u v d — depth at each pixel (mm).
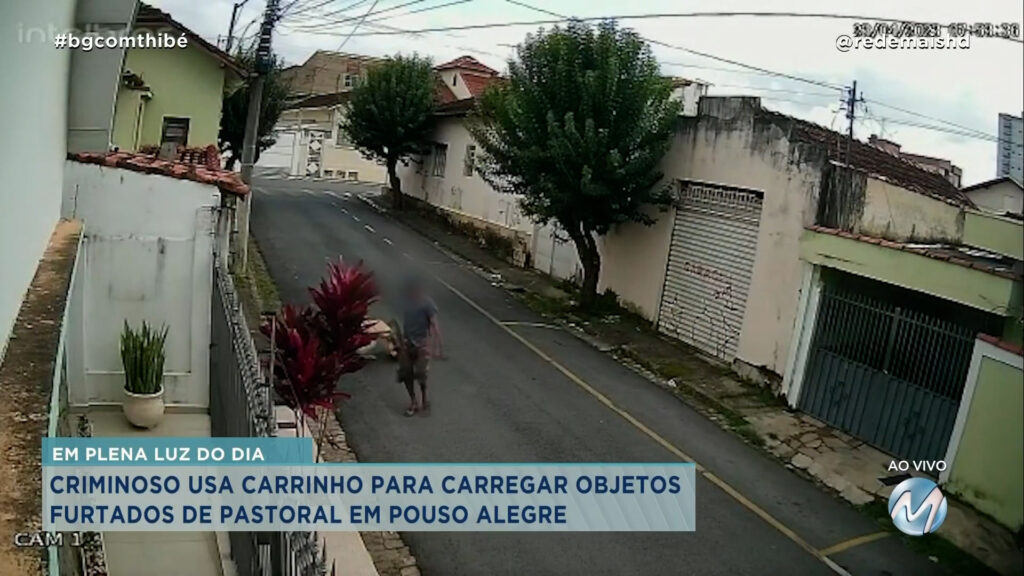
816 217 12664
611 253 18141
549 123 15648
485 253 23797
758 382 13578
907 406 11070
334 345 8156
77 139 9211
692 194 15719
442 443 9953
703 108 15438
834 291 12344
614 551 7973
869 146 16578
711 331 15078
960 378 10516
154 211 8922
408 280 18422
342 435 9844
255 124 17031
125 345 8641
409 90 29562
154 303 9031
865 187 12758
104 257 8852
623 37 16016
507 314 16797
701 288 15406
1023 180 11570
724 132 14672
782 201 13328
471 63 41312
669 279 16281
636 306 17234
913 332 11141
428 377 12172
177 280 9062
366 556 7344
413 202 31266
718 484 9828
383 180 45656
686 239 15859
